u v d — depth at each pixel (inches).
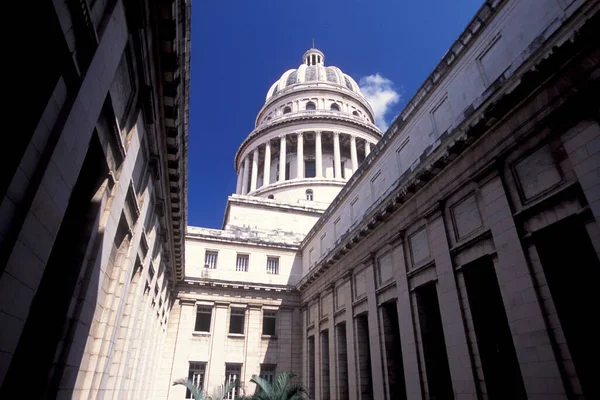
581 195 451.5
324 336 1222.3
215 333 1395.2
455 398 581.3
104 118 360.8
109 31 314.8
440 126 737.0
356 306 984.9
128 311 607.5
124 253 519.8
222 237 1540.4
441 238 669.3
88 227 368.8
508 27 593.9
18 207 224.2
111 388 549.0
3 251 212.8
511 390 542.0
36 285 254.8
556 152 489.4
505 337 573.9
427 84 785.6
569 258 490.3
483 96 599.5
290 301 1488.7
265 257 1567.4
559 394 426.6
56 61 253.3
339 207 1207.6
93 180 387.9
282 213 1813.5
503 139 561.0
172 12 421.4
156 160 602.2
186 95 575.8
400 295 773.3
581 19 442.9
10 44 250.1
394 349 825.5
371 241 933.2
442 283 649.0
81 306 354.6
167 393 1279.5
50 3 226.7
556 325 450.9
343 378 1034.7
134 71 419.8
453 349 600.1
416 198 763.4
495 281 613.9
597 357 434.9
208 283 1428.4
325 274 1232.8
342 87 2721.5
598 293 456.1
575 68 461.4
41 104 241.4
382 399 792.3
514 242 518.3
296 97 2628.0
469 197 627.2
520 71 512.7
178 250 1058.7
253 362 1375.5
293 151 2422.5
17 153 222.5
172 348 1343.5
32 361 317.4
